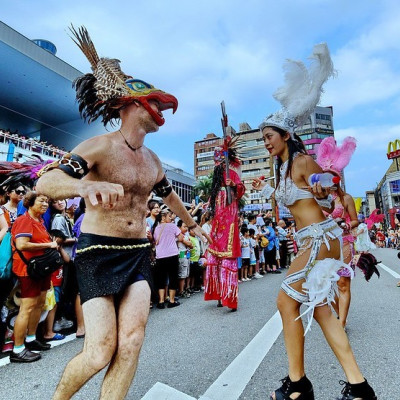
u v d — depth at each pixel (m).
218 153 5.13
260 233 9.56
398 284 6.87
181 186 38.97
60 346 3.47
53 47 26.14
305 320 4.32
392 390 2.22
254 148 56.91
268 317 4.37
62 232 3.95
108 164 1.63
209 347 3.22
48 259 3.08
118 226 1.65
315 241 1.88
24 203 3.40
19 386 2.45
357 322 4.07
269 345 3.20
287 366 2.67
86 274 1.55
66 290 4.12
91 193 1.21
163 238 5.46
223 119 4.99
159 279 5.39
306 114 2.08
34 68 20.16
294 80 2.09
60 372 2.71
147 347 3.28
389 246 32.81
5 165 4.94
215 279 5.06
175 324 4.20
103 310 1.49
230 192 4.85
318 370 2.60
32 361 2.97
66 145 30.23
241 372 2.56
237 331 3.76
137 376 2.55
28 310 3.02
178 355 3.01
